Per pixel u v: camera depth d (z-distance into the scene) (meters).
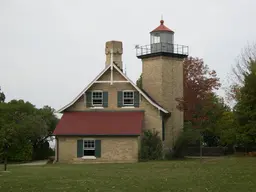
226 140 52.91
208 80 58.00
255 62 48.03
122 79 48.56
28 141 50.75
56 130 45.59
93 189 24.12
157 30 53.12
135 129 45.09
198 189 24.06
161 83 51.75
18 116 51.97
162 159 46.44
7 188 24.55
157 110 48.03
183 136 50.78
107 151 45.00
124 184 25.70
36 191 23.69
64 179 27.81
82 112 48.72
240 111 41.16
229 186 24.83
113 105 48.78
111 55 48.72
